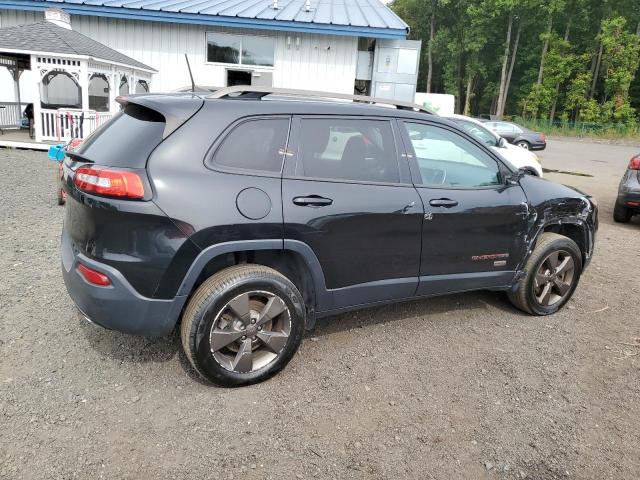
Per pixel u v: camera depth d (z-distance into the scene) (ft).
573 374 11.66
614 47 153.89
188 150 9.72
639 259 21.47
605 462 8.87
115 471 8.07
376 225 11.35
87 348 11.51
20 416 9.13
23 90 52.90
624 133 133.28
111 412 9.44
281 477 8.16
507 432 9.53
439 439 9.25
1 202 23.98
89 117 42.37
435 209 12.14
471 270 13.16
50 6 49.70
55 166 35.17
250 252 10.90
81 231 9.73
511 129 79.77
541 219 13.93
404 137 12.12
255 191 10.03
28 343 11.51
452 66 201.46
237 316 10.09
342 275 11.29
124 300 9.44
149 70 50.19
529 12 168.76
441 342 12.85
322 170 10.96
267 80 53.47
